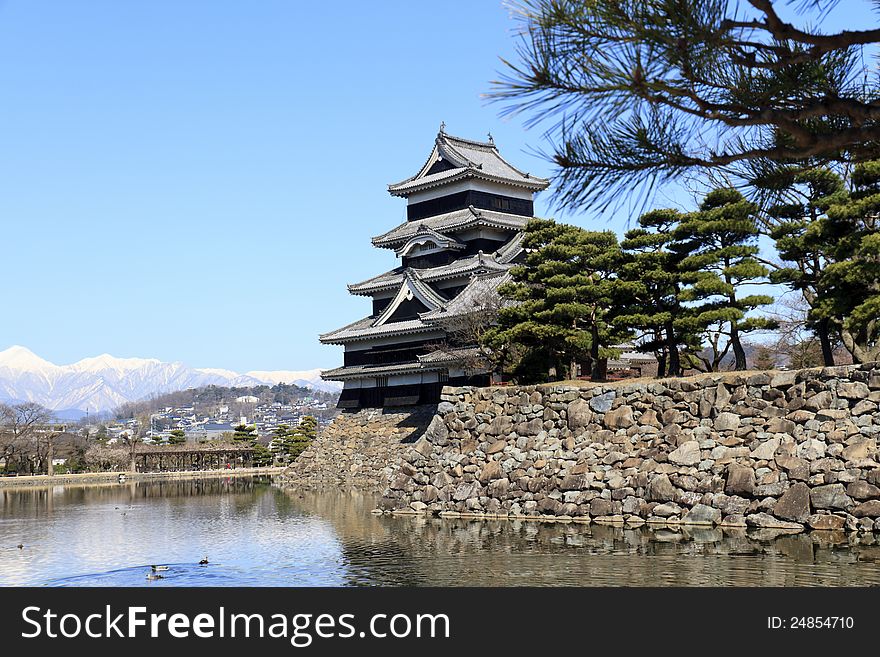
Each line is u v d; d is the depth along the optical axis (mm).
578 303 36062
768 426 26391
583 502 29375
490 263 57781
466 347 51344
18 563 24438
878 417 24234
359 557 23078
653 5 5746
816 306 27281
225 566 22859
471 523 30188
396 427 57125
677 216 33938
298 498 48469
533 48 5973
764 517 25000
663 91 6148
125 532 32562
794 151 6406
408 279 59375
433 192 66438
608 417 30500
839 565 18859
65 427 117312
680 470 27531
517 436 33000
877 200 24453
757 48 6371
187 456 109750
